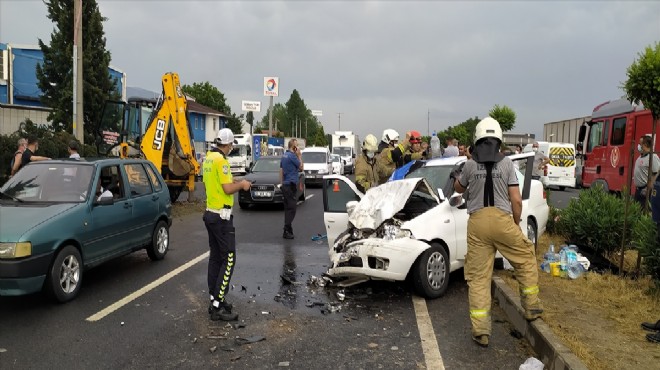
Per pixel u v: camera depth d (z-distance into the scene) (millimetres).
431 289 6434
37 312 5863
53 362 4516
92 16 24422
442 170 7871
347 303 6332
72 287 6312
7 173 13148
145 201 8102
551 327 4926
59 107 23375
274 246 9898
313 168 25016
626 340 4680
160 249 8625
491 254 5020
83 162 7289
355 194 7742
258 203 15578
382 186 7191
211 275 5902
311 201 18203
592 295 6086
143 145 15219
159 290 6801
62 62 23859
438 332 5328
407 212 7211
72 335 5168
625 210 7379
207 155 5902
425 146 16047
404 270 6277
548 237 9602
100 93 24172
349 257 6617
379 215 6605
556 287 6449
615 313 5426
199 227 12156
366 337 5180
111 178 7500
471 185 5062
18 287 5562
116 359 4598
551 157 26750
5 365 4445
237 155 39219
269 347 4910
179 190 17062
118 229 7289
